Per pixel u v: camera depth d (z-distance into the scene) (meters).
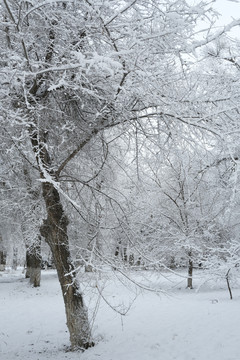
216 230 14.27
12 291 18.14
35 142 6.27
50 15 5.26
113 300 13.07
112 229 7.39
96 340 8.34
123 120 6.30
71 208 7.96
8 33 5.45
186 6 4.92
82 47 5.72
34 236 17.27
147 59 5.46
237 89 5.92
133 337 8.59
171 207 15.74
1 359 7.25
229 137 5.81
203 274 10.77
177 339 8.27
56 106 6.46
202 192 14.99
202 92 5.76
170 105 5.64
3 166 7.32
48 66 5.49
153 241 13.27
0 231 20.95
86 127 6.67
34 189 11.09
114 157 7.30
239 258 8.07
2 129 5.38
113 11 5.17
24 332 10.17
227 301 12.71
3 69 4.44
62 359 7.07
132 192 8.80
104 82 5.79
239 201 11.14
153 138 6.67
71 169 7.98
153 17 4.62
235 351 7.10
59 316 12.12
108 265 6.37
